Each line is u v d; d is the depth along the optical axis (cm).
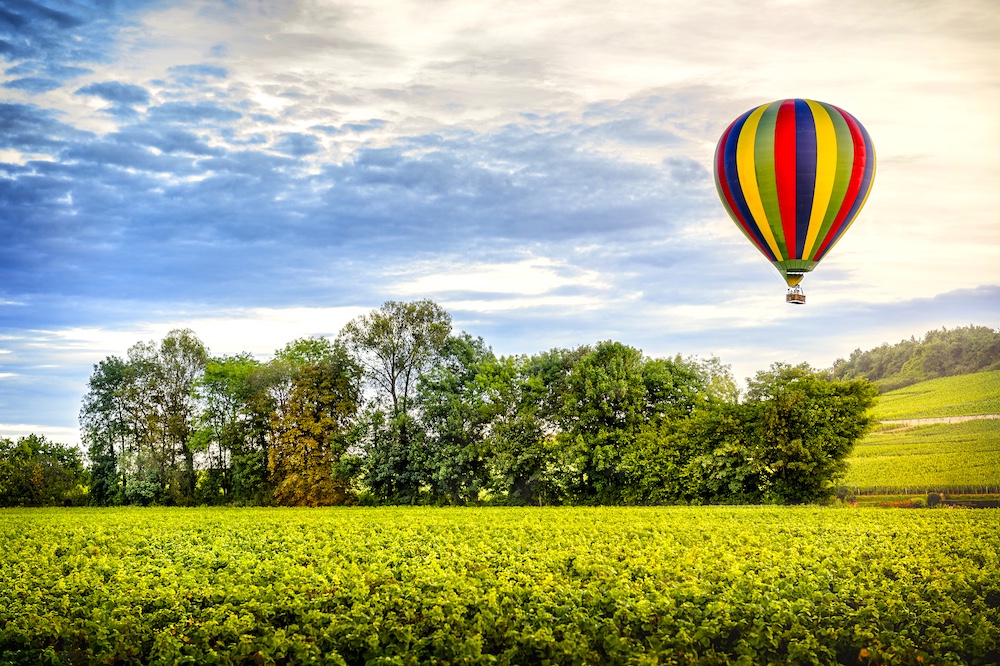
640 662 1461
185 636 1630
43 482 7269
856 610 1688
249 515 4431
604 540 2583
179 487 7388
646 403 6600
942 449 10056
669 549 2252
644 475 6091
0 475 7162
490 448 6656
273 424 7069
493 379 6931
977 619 1683
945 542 2578
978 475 8638
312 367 7012
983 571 2023
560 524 3177
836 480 5675
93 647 1675
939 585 1841
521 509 4728
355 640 1595
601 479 6384
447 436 6881
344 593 1778
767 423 5709
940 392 12444
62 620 1736
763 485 5644
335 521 3628
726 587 1766
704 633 1559
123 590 1923
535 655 1588
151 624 1708
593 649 1586
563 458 6344
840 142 3850
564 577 1925
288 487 6781
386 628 1606
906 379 13300
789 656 1551
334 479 6788
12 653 1677
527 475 6562
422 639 1562
